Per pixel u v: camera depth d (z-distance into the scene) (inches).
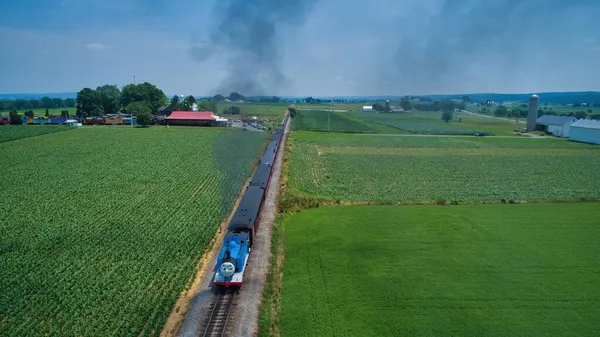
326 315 903.1
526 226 1418.6
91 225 1453.0
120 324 876.0
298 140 3644.2
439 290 994.1
